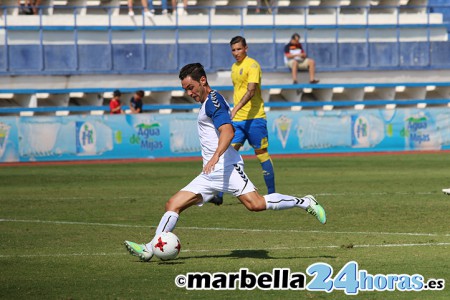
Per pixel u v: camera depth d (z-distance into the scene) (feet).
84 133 253.65
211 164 76.95
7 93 296.92
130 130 255.29
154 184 174.19
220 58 322.14
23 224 114.42
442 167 206.18
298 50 319.27
